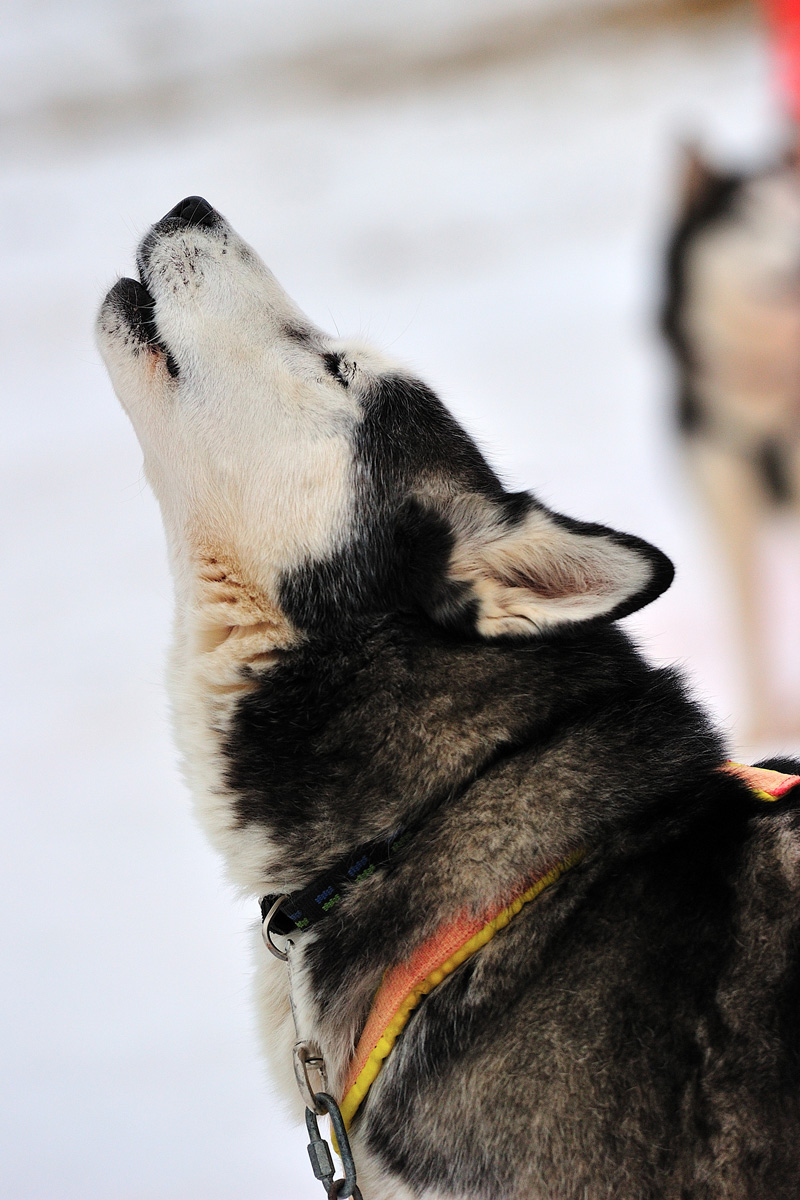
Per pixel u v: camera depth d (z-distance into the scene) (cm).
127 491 1542
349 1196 352
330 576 398
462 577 379
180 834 759
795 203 895
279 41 4134
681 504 1227
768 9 1047
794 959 316
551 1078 320
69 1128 491
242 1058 532
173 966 610
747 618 862
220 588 411
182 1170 462
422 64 3609
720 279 893
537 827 350
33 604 1215
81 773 858
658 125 2752
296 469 419
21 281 2491
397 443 424
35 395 1977
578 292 2011
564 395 1603
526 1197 318
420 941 346
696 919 327
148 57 4231
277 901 367
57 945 638
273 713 378
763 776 369
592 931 333
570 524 373
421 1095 334
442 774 361
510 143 2858
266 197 2794
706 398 920
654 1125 310
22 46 4534
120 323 450
